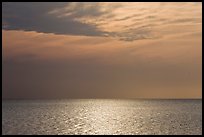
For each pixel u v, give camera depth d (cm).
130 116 13375
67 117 12612
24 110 17100
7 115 13050
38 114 13950
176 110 17962
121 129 8656
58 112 15875
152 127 9006
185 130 8250
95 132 8056
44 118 11825
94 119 11856
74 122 10531
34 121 10488
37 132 7825
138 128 8806
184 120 11019
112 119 11844
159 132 7988
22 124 9431
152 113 15325
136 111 17238
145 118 12125
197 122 10244
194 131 8075
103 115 14075
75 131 8200
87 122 10600
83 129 8644
